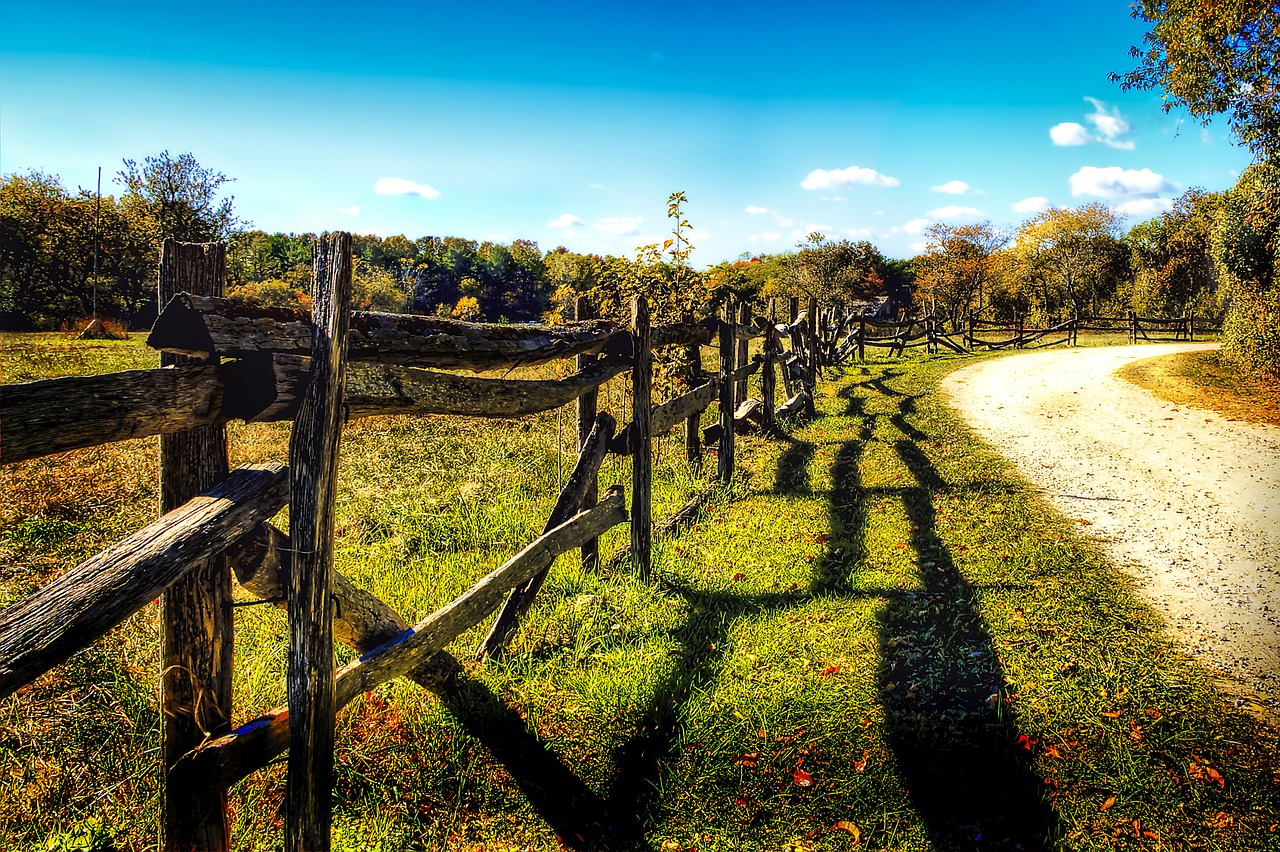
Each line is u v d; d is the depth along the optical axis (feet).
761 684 12.64
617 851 9.33
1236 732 11.32
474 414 10.82
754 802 10.11
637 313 16.48
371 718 11.21
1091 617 15.11
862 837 9.47
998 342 79.97
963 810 9.86
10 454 5.22
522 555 12.58
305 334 7.64
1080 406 39.75
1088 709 11.93
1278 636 14.37
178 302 6.52
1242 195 49.44
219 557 7.36
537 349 12.59
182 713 7.37
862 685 12.64
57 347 65.62
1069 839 9.29
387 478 22.76
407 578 15.40
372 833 9.36
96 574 5.88
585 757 10.89
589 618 14.39
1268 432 32.63
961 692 12.46
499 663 12.86
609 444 16.07
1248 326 47.01
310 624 7.47
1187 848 9.12
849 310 83.76
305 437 7.33
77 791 9.36
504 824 9.69
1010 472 26.30
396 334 9.23
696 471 24.58
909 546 18.92
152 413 6.31
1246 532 20.20
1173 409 38.34
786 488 23.88
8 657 5.12
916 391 45.73
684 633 14.43
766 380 31.63
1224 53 38.47
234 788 9.53
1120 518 21.42
